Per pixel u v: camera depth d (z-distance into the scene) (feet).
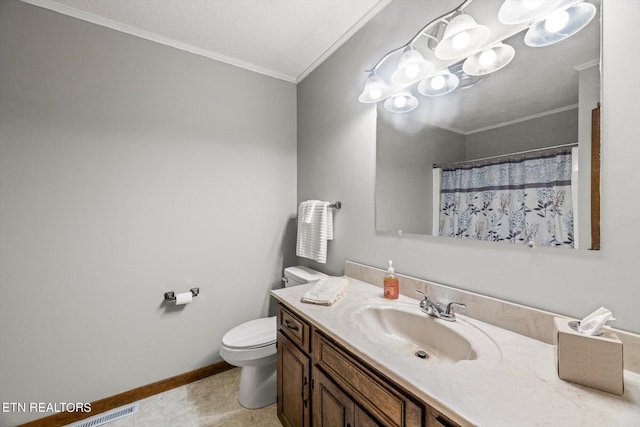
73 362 5.16
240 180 6.91
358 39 5.50
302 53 6.45
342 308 3.98
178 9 5.07
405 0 4.50
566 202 2.85
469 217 3.68
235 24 5.48
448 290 3.86
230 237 6.79
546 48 2.96
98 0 4.84
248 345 5.15
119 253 5.54
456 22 3.27
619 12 2.52
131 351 5.68
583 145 2.73
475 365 2.52
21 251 4.73
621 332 2.49
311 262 7.07
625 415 1.92
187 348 6.30
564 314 2.87
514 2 2.81
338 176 6.08
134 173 5.66
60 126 4.99
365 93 4.55
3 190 4.60
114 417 5.24
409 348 3.65
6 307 4.64
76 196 5.14
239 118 6.88
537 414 1.92
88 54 5.22
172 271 6.08
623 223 2.51
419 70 4.06
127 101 5.58
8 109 4.62
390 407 2.54
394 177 4.75
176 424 5.07
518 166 3.20
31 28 4.77
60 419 5.03
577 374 2.23
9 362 4.67
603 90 2.61
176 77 6.08
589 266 2.70
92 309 5.31
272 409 5.45
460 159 3.77
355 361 2.97
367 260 5.33
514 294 3.26
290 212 7.69
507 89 3.28
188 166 6.23
